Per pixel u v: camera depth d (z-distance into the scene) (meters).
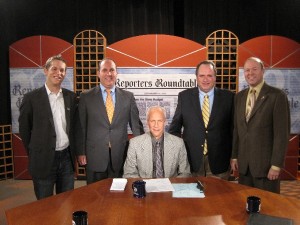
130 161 2.55
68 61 4.70
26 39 4.70
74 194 2.07
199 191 2.10
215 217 1.72
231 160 2.95
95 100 3.06
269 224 1.59
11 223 1.67
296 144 4.78
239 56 4.66
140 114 4.73
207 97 2.94
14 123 4.82
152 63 4.66
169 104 4.70
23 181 4.86
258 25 5.30
